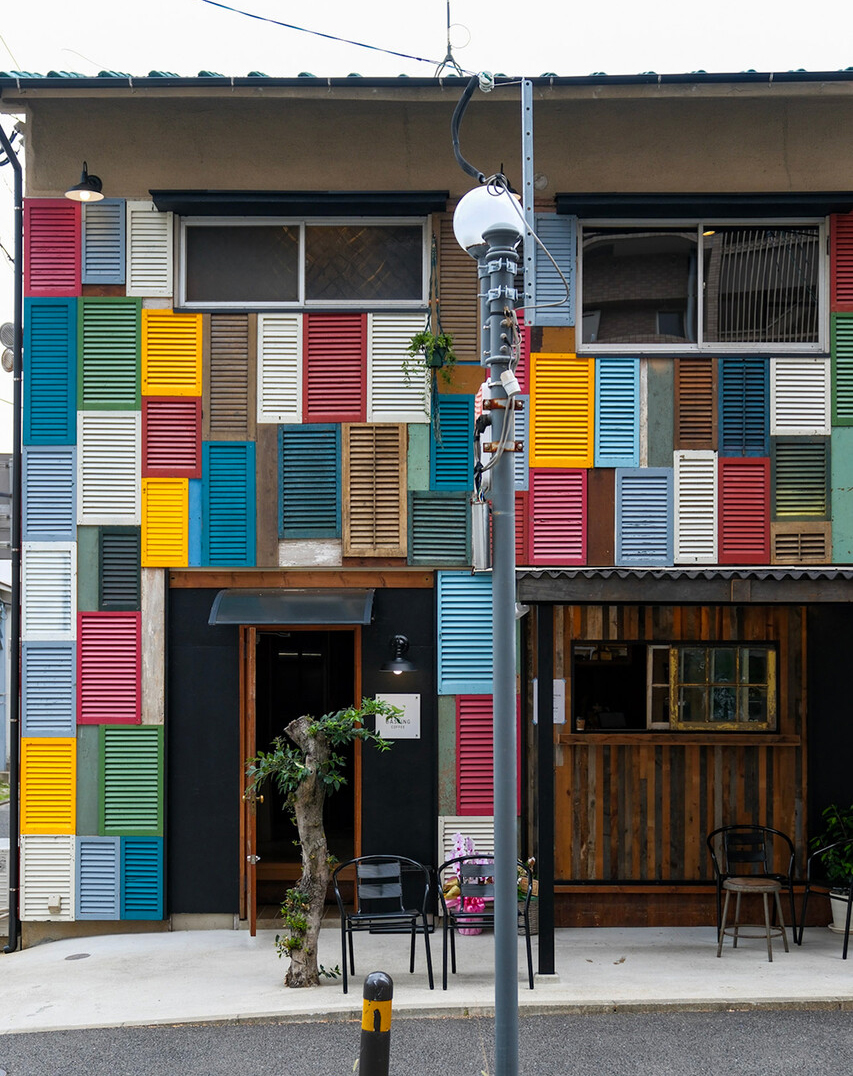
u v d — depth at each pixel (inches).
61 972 287.7
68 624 335.0
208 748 335.6
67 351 339.0
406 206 335.9
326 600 333.1
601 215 337.7
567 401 339.0
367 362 337.7
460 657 335.6
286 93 315.9
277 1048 226.5
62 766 331.9
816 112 327.3
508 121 331.6
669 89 314.5
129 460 337.7
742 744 327.9
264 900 354.9
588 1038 228.2
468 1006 241.9
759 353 339.6
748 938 302.8
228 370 338.3
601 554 336.5
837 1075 208.7
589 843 327.9
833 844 293.6
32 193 339.3
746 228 344.2
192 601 340.2
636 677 333.4
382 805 334.0
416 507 336.5
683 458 337.7
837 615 332.5
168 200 332.8
